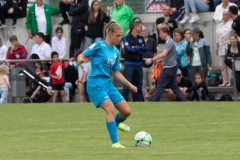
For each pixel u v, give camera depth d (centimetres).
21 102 6475
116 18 6569
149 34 7131
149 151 2702
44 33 7231
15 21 7531
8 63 6519
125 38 5712
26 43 7469
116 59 3066
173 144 2991
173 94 6066
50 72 6359
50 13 7281
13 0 7519
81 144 3077
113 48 3053
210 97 6081
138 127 3781
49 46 6888
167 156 2522
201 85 6041
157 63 6106
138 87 5819
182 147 2852
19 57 6856
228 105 5091
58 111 4859
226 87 6406
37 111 4891
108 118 2906
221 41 6481
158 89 5731
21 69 6462
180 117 4312
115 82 6738
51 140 3262
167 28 5638
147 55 6431
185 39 6488
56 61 6369
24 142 3188
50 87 6378
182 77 6222
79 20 6969
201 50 6312
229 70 6444
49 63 6538
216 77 6638
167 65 5688
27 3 7925
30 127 3878
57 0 7794
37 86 6488
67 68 6550
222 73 6475
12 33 7512
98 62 2997
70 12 6969
